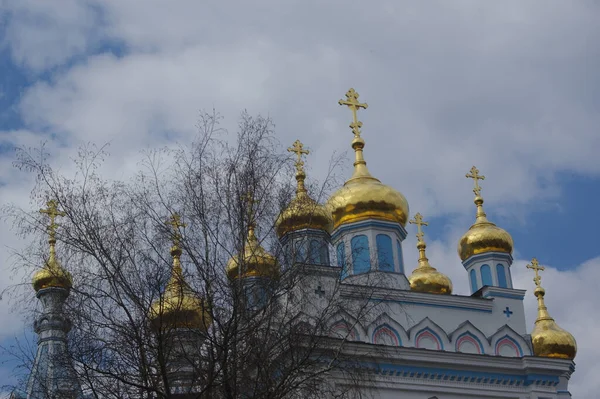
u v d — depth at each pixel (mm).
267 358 25047
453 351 39844
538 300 47719
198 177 27344
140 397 25094
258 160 27875
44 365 28594
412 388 38594
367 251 43500
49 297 27172
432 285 51469
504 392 39938
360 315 29984
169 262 26656
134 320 25625
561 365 40688
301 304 27734
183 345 25906
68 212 26812
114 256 26391
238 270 25891
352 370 30312
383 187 45312
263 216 27109
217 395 24906
